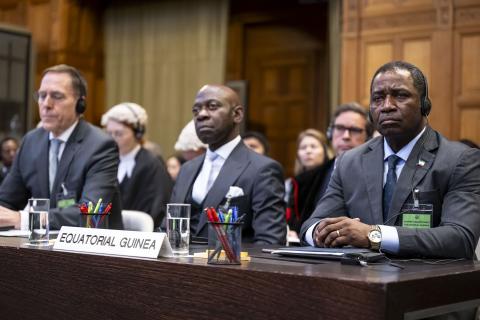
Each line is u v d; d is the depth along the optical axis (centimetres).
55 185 629
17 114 1630
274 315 313
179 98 1753
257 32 1795
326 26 1692
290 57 1748
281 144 1762
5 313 418
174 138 1758
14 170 662
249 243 581
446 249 414
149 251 372
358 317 290
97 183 612
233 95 623
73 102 634
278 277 313
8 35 1622
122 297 365
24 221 545
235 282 326
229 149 621
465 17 1209
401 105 447
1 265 421
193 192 622
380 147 482
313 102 1714
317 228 435
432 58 1234
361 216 473
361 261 360
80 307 382
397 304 292
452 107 1212
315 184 710
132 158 935
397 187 456
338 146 724
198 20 1731
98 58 1853
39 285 402
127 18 1828
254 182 600
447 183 447
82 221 459
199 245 506
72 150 632
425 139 462
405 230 415
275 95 1769
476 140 1190
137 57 1809
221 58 1695
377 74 460
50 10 1781
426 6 1242
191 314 340
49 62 1778
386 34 1280
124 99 1825
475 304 355
